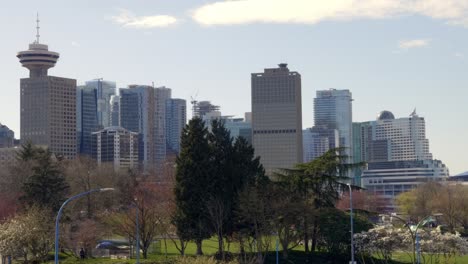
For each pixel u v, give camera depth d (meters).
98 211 137.88
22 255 104.06
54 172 128.75
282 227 99.25
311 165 106.50
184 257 81.06
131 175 155.12
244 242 105.00
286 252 100.12
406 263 102.12
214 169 102.75
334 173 106.12
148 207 110.88
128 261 96.19
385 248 95.69
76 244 107.25
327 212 102.25
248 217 95.69
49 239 99.75
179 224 102.19
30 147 161.62
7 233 94.94
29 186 125.69
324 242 102.44
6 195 143.88
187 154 103.38
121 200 138.12
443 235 94.56
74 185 156.12
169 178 135.38
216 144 105.38
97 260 98.94
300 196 103.44
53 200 124.69
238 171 103.81
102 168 183.50
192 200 101.75
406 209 198.12
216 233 103.19
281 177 107.50
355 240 97.00
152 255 107.25
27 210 112.31
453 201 177.75
